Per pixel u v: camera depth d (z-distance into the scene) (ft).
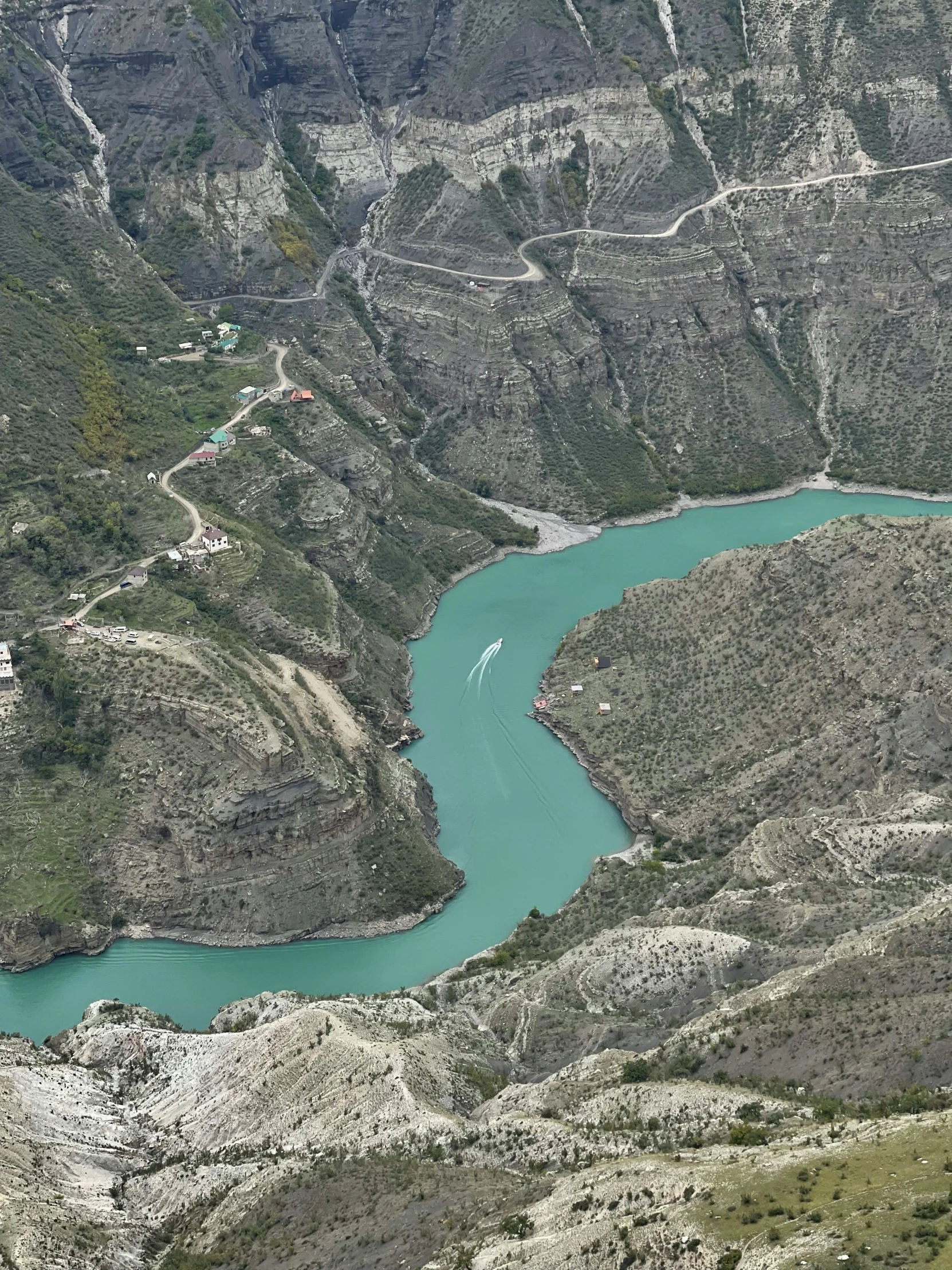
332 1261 593.42
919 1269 454.81
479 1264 549.54
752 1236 497.05
